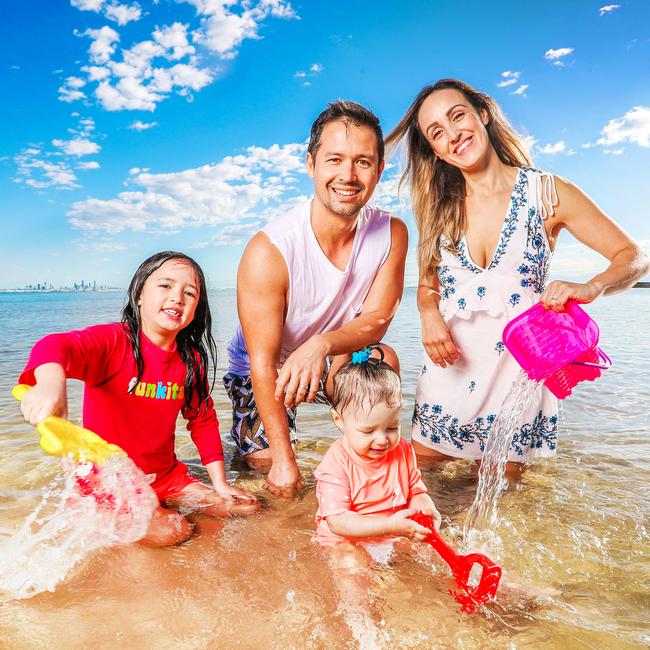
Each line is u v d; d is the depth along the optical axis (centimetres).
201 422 274
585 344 241
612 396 434
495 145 312
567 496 246
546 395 293
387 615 160
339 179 252
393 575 184
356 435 220
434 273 316
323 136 254
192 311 254
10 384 473
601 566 188
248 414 309
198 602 166
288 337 290
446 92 289
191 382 263
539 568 188
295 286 273
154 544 202
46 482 260
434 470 295
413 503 225
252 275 268
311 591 173
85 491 237
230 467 301
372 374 221
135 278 255
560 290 246
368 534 201
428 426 315
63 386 188
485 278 294
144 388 250
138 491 240
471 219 298
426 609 164
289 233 269
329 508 214
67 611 161
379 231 287
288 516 233
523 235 289
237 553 198
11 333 891
